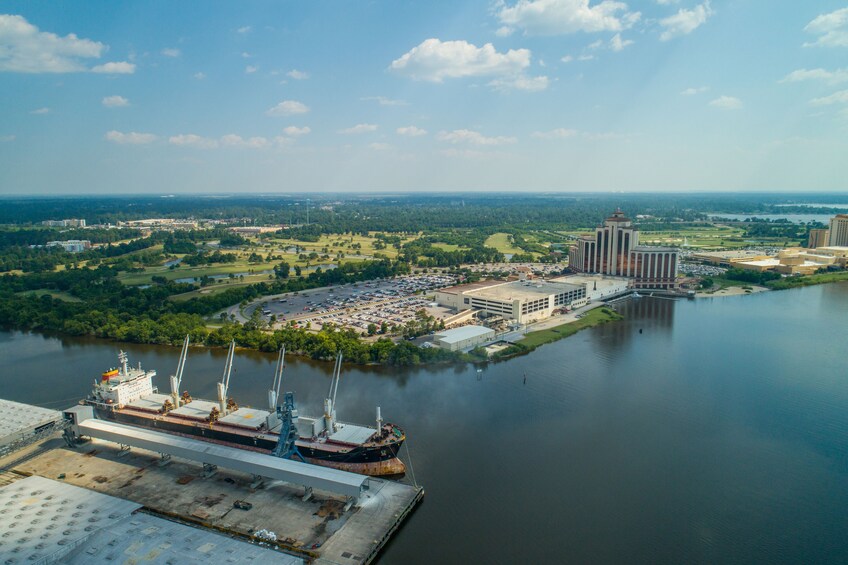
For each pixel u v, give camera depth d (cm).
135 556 13300
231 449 18450
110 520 14962
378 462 19350
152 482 18062
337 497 17262
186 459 19700
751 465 19875
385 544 15288
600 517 16812
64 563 13000
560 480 18825
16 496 16150
